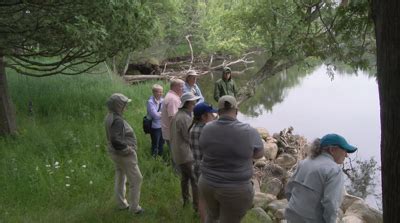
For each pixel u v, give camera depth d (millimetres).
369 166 12398
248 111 20219
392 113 2232
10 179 6793
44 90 12539
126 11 8602
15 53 9188
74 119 10242
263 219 6680
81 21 7738
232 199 4117
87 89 13180
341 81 28344
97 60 10641
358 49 7316
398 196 2275
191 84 7758
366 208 7477
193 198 5930
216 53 33625
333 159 3920
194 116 5164
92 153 8086
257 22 16719
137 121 10367
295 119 18531
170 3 27109
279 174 10227
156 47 30609
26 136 8797
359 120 18156
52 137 8773
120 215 5820
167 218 5895
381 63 2258
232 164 4078
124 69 25109
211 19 29766
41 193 6574
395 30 2180
